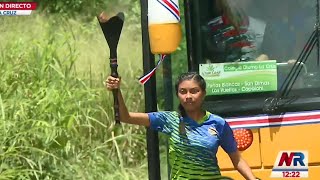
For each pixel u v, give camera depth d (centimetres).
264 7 1245
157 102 1295
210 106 1231
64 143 1680
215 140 1070
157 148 1287
